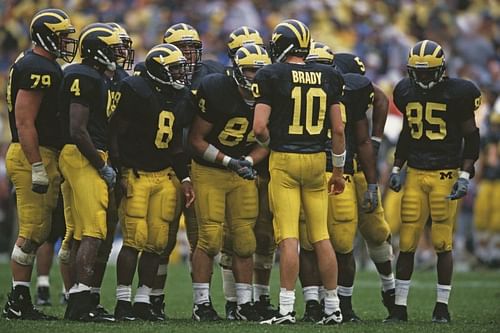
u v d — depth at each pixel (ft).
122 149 85.76
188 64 88.02
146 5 231.71
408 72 89.35
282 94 82.64
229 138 88.12
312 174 83.30
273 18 231.91
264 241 93.25
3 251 178.70
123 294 85.87
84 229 83.20
